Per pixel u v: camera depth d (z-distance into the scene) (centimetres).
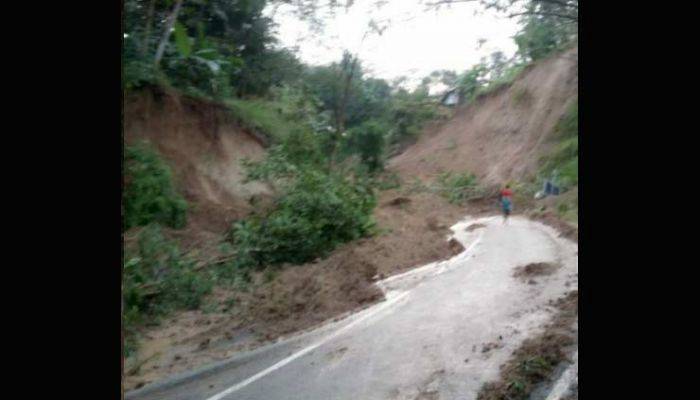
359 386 509
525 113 3619
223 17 1650
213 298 912
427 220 1977
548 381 472
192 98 1614
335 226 1318
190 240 1148
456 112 4716
